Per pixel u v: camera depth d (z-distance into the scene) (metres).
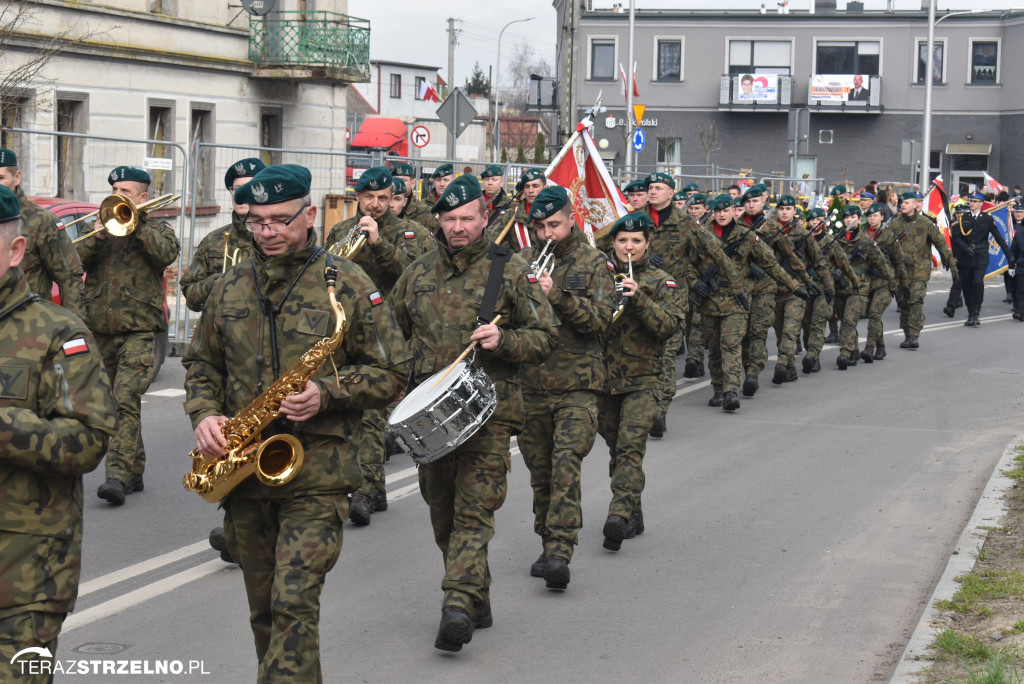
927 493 8.71
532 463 6.71
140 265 8.06
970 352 17.03
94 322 8.04
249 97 25.69
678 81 51.44
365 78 27.22
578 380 6.50
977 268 20.30
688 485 8.94
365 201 8.52
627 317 7.17
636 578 6.71
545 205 6.59
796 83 51.03
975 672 4.95
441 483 5.62
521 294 5.55
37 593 3.49
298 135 27.16
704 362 15.97
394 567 6.86
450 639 5.32
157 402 11.91
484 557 5.49
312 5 27.25
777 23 50.72
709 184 32.06
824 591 6.49
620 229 7.30
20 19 18.88
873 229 16.41
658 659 5.48
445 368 5.42
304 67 25.62
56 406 3.48
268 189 4.26
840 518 8.01
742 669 5.36
